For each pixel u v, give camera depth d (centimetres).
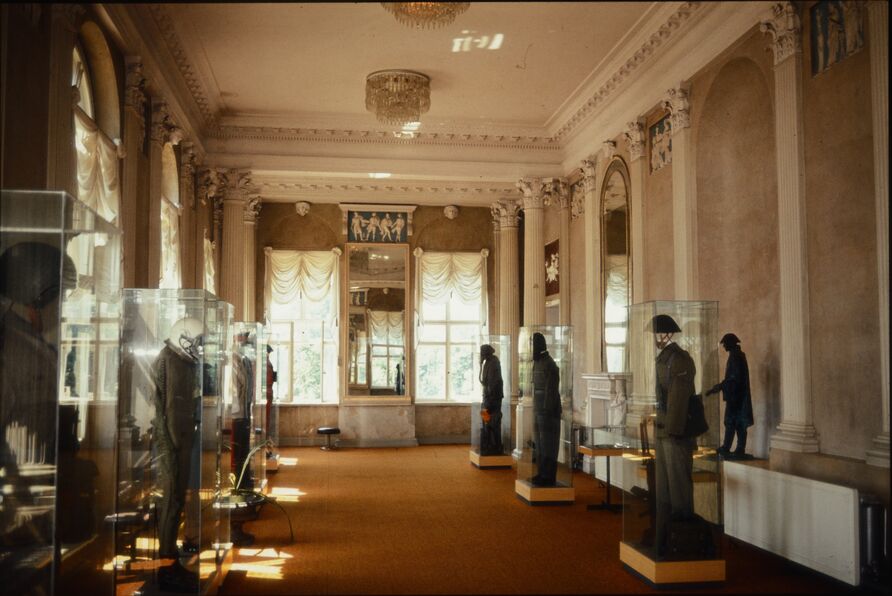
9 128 591
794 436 775
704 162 1032
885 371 675
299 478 1338
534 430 1081
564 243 1545
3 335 525
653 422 699
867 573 653
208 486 633
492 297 1967
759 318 934
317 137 1465
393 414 1884
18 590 518
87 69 866
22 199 527
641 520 714
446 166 1502
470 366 1964
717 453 696
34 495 518
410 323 1920
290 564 763
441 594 663
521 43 1091
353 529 923
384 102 1190
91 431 569
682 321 705
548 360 1089
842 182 740
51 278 525
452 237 1967
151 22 960
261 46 1095
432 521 967
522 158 1530
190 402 617
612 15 1001
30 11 635
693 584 678
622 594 664
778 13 814
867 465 679
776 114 826
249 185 1524
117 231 612
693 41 998
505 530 913
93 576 571
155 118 1055
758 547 791
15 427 521
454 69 1188
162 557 614
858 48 720
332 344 1927
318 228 1933
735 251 991
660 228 1139
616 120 1273
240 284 1462
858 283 719
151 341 623
